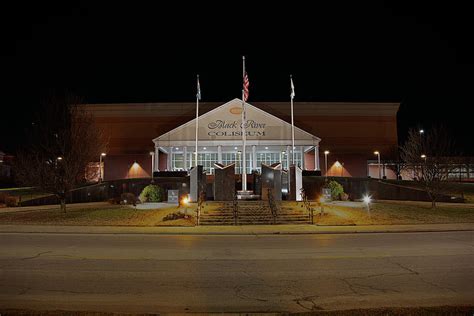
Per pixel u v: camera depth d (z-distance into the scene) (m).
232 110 54.03
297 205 28.20
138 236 18.56
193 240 17.02
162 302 7.65
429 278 9.55
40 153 32.06
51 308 7.22
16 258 12.41
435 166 30.28
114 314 6.33
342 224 22.69
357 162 65.88
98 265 11.27
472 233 19.48
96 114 67.81
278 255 12.97
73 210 28.53
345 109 68.81
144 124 68.06
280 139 53.47
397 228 21.00
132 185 41.88
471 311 6.25
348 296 8.02
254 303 7.57
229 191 31.69
